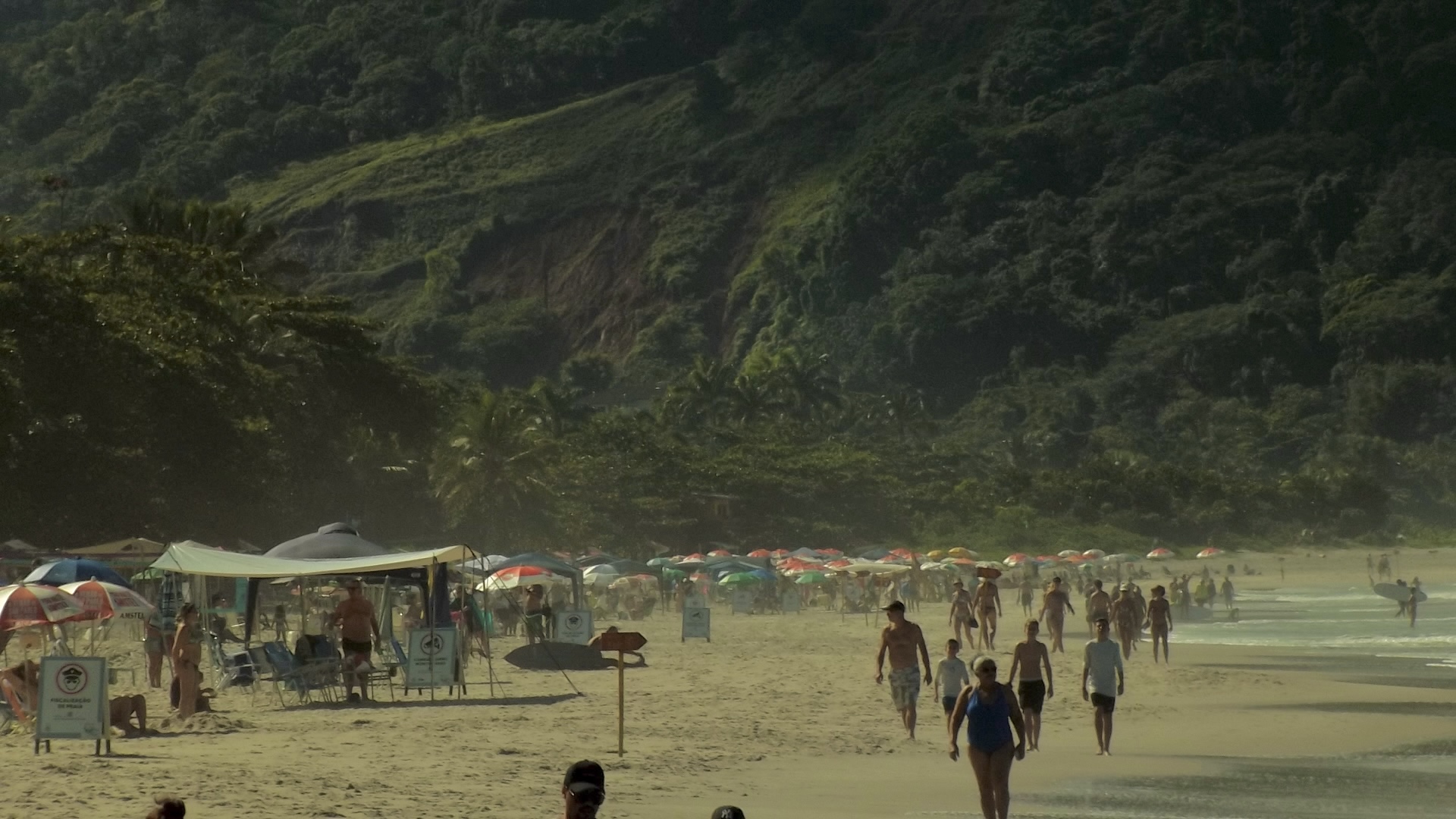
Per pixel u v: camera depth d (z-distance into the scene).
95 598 30.33
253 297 90.50
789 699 32.12
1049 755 25.08
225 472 70.56
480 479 104.56
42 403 64.19
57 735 21.67
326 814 16.92
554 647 40.00
